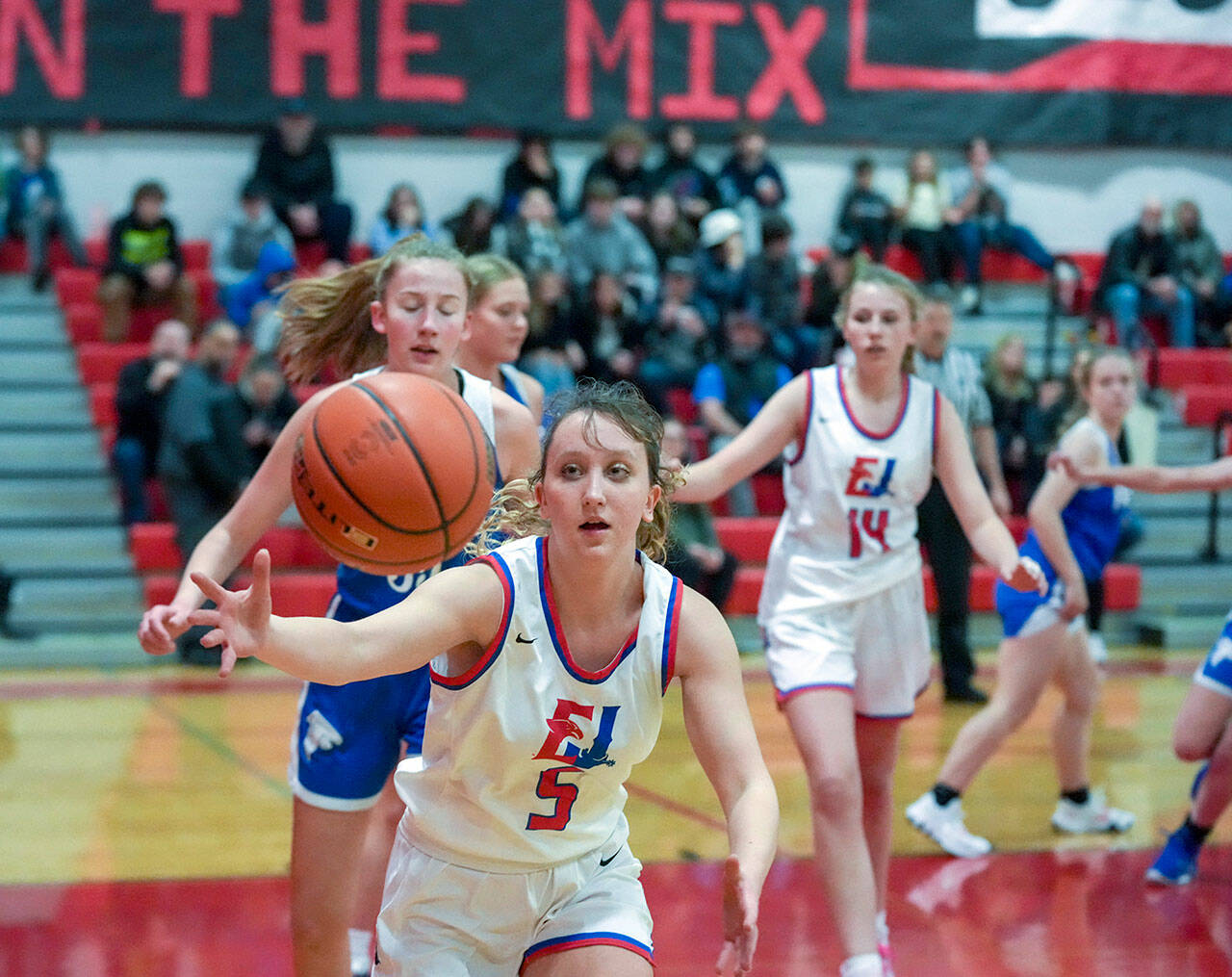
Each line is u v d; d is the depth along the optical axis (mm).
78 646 17812
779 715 15406
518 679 4684
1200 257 24797
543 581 4695
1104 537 10586
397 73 23062
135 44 22328
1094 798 11094
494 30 23281
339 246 21875
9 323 21344
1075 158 25938
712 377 19906
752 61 24109
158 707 15320
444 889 4895
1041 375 22625
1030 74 25094
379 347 7059
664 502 5285
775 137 24297
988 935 8492
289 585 17953
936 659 19281
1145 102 25516
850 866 7105
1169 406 23719
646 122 23859
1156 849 10523
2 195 21922
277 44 22719
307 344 7070
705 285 21344
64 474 19797
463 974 4883
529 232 20562
